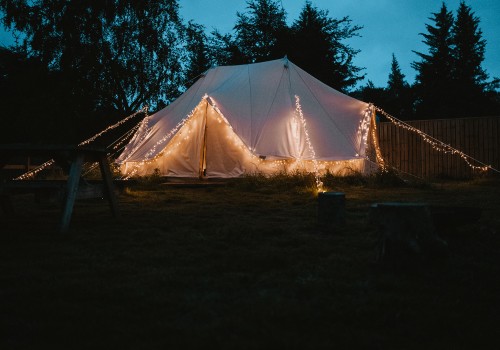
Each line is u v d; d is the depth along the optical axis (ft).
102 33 65.82
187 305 7.12
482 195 25.99
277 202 23.00
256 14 94.43
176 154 36.52
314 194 26.30
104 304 7.19
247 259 10.23
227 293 7.87
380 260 9.86
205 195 26.66
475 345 5.81
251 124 35.17
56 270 9.29
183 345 5.64
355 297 7.67
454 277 8.89
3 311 6.79
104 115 72.49
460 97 93.50
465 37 101.24
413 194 26.73
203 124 36.09
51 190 14.14
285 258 10.36
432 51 101.91
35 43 63.93
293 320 6.54
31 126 64.80
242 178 33.83
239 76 39.91
